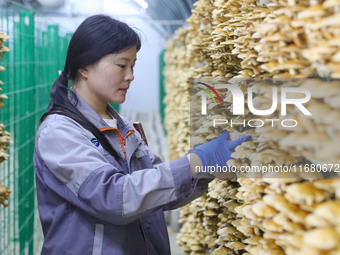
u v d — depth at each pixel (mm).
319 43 1097
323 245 953
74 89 1874
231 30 1932
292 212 1150
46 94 5504
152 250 1873
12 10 3510
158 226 1960
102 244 1703
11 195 3641
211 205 2193
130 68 1810
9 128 3326
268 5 1423
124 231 1746
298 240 1111
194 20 3098
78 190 1631
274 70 1384
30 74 4324
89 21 1763
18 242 3662
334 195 1156
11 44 3574
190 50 3260
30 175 4219
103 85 1779
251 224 1510
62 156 1659
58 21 11891
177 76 5184
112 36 1719
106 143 1809
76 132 1708
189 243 3162
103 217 1640
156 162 2195
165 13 8273
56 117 1756
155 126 12797
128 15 11039
